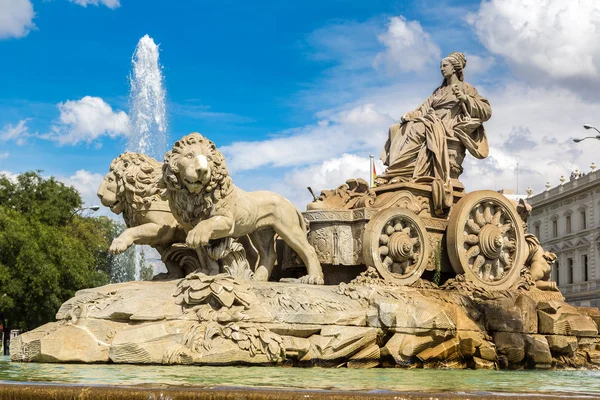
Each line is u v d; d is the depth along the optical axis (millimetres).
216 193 10102
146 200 10906
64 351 8508
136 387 5363
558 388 7055
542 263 13086
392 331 9820
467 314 10859
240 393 5113
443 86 13578
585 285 65125
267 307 9234
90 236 39094
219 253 10383
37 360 8648
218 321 8820
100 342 8617
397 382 7152
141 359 8359
